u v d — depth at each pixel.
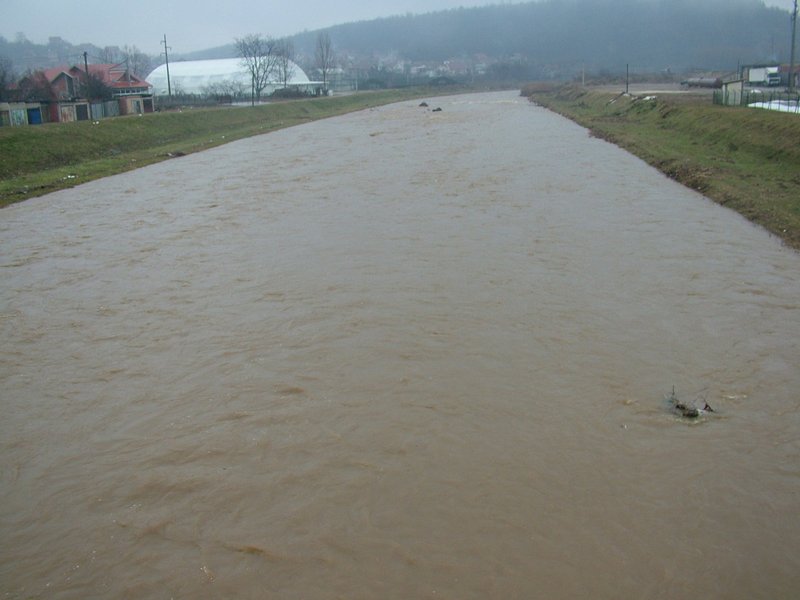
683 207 18.47
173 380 9.88
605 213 17.89
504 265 13.91
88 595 6.24
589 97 59.31
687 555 6.42
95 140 34.78
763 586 6.07
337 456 8.00
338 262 14.47
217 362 10.32
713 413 8.59
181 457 8.12
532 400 8.98
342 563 6.47
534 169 24.59
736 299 11.99
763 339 10.49
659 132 32.84
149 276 14.27
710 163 23.16
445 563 6.41
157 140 39.38
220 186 24.11
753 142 24.69
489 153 29.05
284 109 58.78
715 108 32.53
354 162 28.08
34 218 20.09
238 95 76.38
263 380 9.74
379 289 12.82
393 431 8.43
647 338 10.60
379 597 6.08
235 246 16.06
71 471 7.97
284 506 7.25
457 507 7.11
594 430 8.30
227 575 6.40
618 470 7.59
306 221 18.05
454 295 12.41
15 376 10.20
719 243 15.12
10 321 12.22
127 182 25.98
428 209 18.75
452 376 9.63
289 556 6.58
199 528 7.00
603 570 6.28
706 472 7.50
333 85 103.75
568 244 15.21
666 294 12.27
